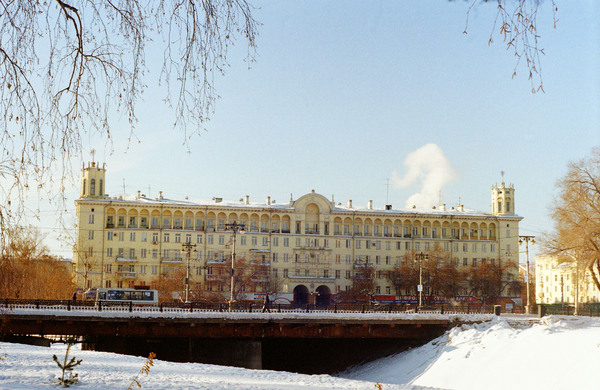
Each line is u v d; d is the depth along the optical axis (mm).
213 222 146375
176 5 11867
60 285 94250
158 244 142500
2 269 17484
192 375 31484
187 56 11922
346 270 150875
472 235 159000
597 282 86125
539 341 59500
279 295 139000
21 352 39125
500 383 54531
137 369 32719
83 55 12352
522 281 154875
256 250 145875
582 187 85750
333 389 28359
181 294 130375
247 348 65312
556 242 87500
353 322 67438
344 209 154125
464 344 64875
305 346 77688
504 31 9977
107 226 140750
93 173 141500
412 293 144875
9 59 12242
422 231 157250
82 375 27719
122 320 60156
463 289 149875
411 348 71875
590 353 52844
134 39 12164
